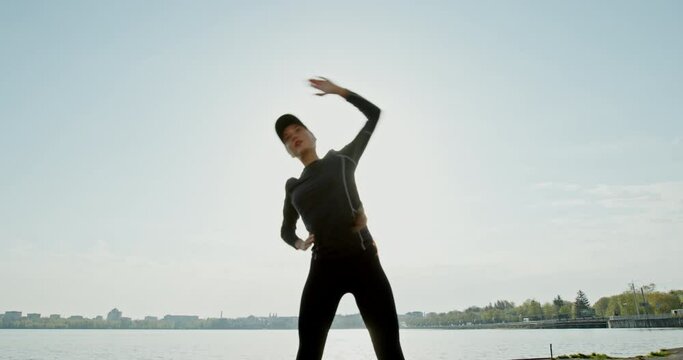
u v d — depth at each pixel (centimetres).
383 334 218
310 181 238
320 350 226
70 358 5553
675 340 6097
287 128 257
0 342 10375
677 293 14975
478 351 5728
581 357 1919
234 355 6397
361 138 252
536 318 19438
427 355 5250
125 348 8238
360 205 234
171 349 8069
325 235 226
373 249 228
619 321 13562
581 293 18012
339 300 231
